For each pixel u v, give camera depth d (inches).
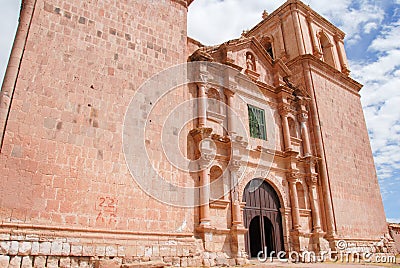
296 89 933.8
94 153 495.8
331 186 865.5
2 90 450.6
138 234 498.0
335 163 913.5
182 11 711.7
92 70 537.6
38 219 426.3
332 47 1169.4
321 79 1013.8
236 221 633.6
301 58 1000.9
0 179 414.3
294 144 866.1
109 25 585.0
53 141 466.0
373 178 1033.5
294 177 798.5
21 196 422.9
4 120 437.1
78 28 546.6
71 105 497.7
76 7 557.0
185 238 544.7
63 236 434.9
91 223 462.6
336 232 821.9
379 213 995.9
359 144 1040.2
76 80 515.2
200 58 706.8
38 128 459.8
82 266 436.5
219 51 787.4
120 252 468.1
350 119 1051.3
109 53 566.6
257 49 887.1
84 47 541.6
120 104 548.1
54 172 454.6
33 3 518.3
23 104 458.3
